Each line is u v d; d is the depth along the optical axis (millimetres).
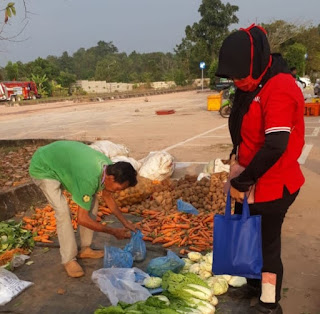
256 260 2848
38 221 5438
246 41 2646
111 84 63656
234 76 2691
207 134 13383
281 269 3021
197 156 9836
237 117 2941
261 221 2955
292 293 3656
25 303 3598
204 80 60938
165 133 14023
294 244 4676
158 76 75375
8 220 5684
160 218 5395
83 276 4043
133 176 3713
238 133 2961
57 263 4352
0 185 7375
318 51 48031
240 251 2855
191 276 3529
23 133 15953
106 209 5816
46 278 4035
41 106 33562
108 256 4055
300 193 6516
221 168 7109
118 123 17906
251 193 2947
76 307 3523
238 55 2645
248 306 3412
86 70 108750
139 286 3469
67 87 57500
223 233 2910
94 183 3672
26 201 6242
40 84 48219
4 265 4227
